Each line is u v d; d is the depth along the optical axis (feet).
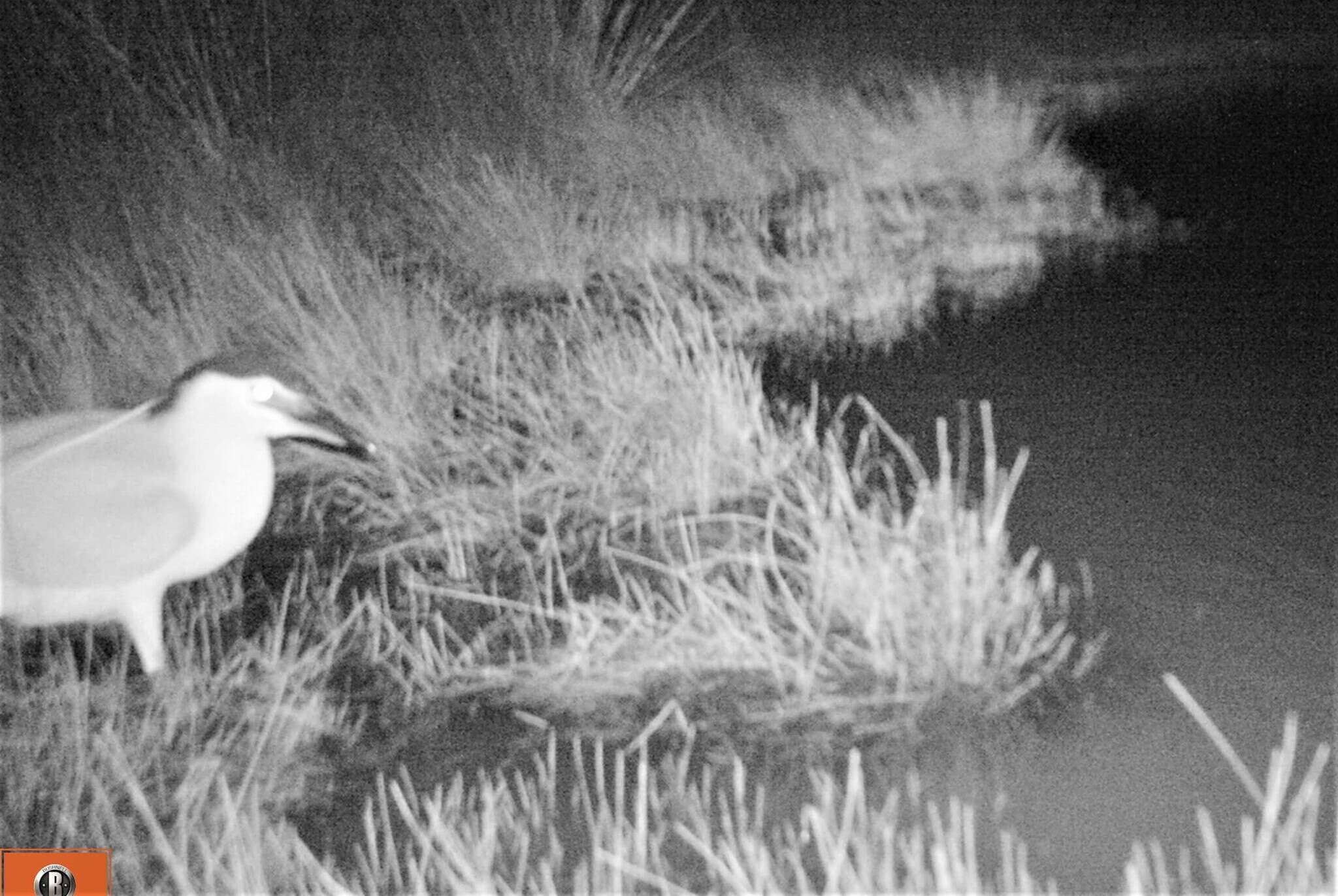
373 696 17.97
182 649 18.99
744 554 20.33
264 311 29.12
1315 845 14.03
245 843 15.08
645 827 14.94
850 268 35.53
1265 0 72.69
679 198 41.11
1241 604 18.81
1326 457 23.48
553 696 17.65
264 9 39.75
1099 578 19.52
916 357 29.04
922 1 61.57
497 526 22.26
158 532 17.11
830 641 18.07
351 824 15.57
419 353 28.37
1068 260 36.27
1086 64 66.23
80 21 38.60
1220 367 28.09
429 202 37.01
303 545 22.15
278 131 38.86
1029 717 16.55
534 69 42.91
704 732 16.70
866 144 44.83
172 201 34.86
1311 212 40.52
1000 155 44.57
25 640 19.43
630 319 30.94
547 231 35.17
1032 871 14.01
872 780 15.61
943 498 19.88
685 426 23.86
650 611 18.88
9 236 33.47
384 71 42.42
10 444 17.44
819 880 13.97
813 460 23.32
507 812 15.49
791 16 59.82
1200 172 45.24
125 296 29.91
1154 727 16.26
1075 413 25.72
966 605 18.02
